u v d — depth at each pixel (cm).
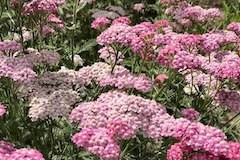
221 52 743
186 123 534
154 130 546
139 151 625
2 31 818
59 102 584
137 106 559
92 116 549
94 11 979
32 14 728
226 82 656
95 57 911
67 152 621
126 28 642
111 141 502
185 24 882
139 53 667
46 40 866
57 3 757
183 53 636
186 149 521
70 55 823
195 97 695
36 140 623
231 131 704
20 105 640
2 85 656
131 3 1099
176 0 920
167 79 696
